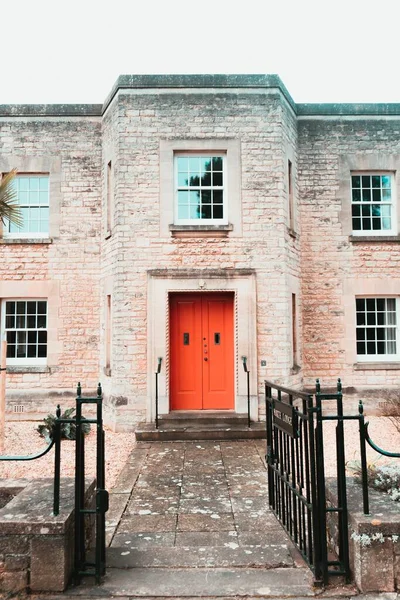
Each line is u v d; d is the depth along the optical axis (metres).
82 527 3.80
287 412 4.42
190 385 9.81
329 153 11.19
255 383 9.46
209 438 8.59
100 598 3.48
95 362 10.92
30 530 3.56
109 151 10.49
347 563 3.64
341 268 11.02
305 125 11.23
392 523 3.51
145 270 9.70
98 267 11.06
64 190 11.11
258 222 9.79
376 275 11.02
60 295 10.99
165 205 9.80
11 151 11.10
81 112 11.17
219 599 3.46
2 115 11.12
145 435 8.55
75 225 11.09
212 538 4.48
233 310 9.88
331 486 4.29
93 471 6.78
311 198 11.11
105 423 9.96
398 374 10.90
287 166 10.27
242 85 9.96
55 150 11.15
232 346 9.87
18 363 11.07
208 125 9.92
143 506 5.36
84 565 3.76
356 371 10.88
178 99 9.96
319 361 10.88
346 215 11.09
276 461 5.02
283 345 9.62
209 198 10.09
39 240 10.98
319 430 3.72
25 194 11.29
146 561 4.00
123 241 9.72
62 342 10.92
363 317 11.28
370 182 11.40
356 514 3.64
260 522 4.86
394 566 3.49
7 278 10.98
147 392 9.44
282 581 3.66
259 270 9.73
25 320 11.21
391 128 11.25
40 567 3.54
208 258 9.72
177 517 5.02
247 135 9.92
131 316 9.62
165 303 9.61
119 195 9.80
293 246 10.44
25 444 8.33
